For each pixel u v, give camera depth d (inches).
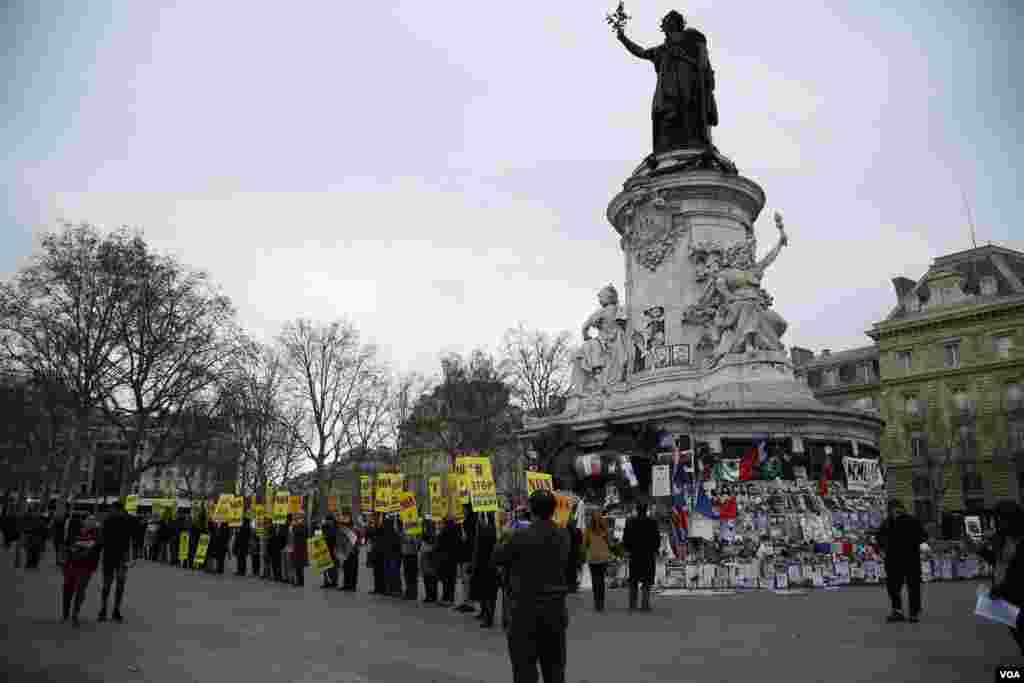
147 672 360.5
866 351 3134.8
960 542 1021.2
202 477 2586.1
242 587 853.8
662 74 1249.4
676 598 667.4
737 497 837.2
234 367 2204.7
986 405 2650.1
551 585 255.9
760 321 1019.3
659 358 1063.0
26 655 399.9
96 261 2004.2
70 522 745.6
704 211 1114.7
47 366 2076.8
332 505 2721.5
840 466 933.8
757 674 353.4
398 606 669.9
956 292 2802.7
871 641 441.1
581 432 1042.7
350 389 2655.0
